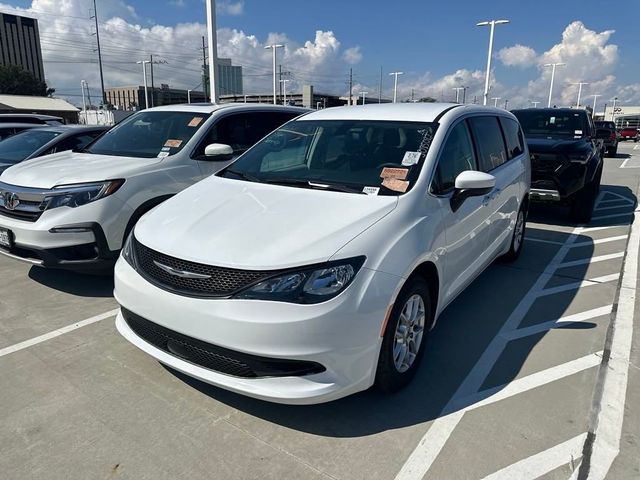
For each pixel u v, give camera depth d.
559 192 7.36
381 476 2.42
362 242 2.71
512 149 5.27
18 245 4.48
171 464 2.49
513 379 3.28
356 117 4.11
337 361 2.56
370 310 2.61
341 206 3.08
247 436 2.70
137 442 2.65
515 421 2.83
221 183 3.77
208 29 12.70
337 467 2.48
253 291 2.52
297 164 3.84
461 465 2.49
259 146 4.32
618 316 4.26
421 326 3.22
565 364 3.46
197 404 2.98
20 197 4.49
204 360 2.72
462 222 3.61
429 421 2.84
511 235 5.30
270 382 2.57
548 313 4.33
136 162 4.96
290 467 2.48
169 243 2.89
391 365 2.90
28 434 2.71
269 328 2.45
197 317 2.59
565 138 8.21
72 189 4.38
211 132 5.57
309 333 2.46
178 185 5.02
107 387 3.14
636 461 2.52
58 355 3.54
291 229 2.83
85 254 4.44
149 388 3.14
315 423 2.81
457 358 3.55
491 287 4.96
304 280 2.52
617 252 6.22
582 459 2.53
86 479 2.39
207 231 2.92
